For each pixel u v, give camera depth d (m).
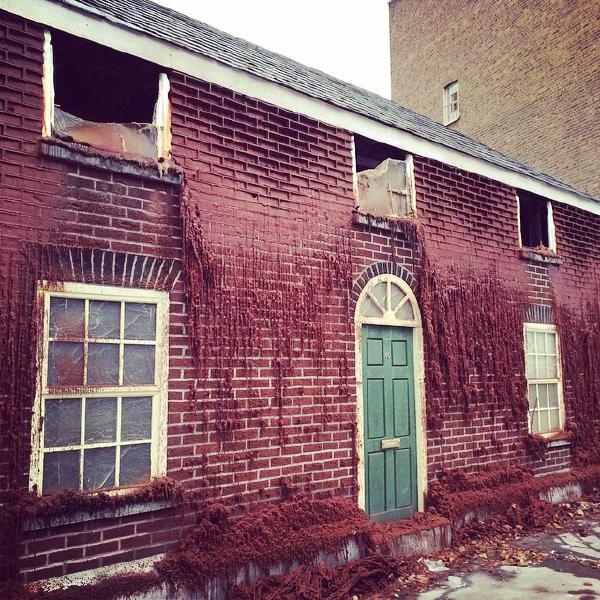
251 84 5.03
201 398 4.34
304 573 4.52
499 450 6.86
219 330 4.52
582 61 13.41
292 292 5.05
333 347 5.29
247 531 4.37
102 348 3.98
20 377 3.55
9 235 3.63
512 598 4.50
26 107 3.82
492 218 7.31
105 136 4.48
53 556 3.56
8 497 3.43
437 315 6.40
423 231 6.37
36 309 3.66
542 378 7.69
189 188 4.51
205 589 4.04
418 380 6.12
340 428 5.23
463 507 6.04
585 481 7.69
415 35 19.59
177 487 4.06
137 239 4.19
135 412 4.06
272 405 4.76
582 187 13.21
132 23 4.61
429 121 9.24
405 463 5.91
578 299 8.45
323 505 4.93
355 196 5.73
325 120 5.58
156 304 4.25
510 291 7.38
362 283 5.67
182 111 4.58
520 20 15.27
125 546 3.85
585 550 5.68
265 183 5.02
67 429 3.76
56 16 4.00
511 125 15.41
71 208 3.91
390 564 4.91
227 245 4.67
